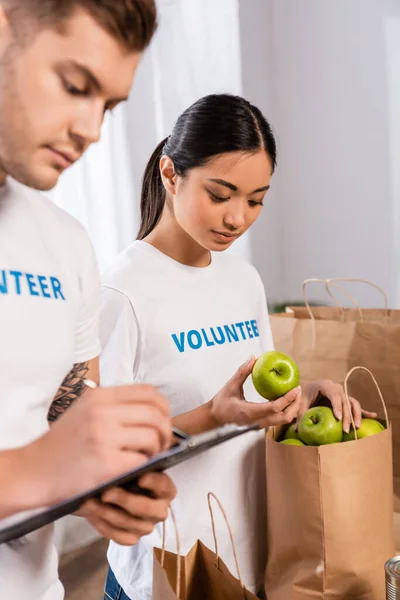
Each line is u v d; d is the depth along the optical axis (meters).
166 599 0.88
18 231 0.80
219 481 1.23
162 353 1.18
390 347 1.58
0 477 0.58
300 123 2.94
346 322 1.64
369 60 2.66
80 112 0.66
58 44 0.63
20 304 0.76
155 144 2.58
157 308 1.19
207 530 1.21
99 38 0.63
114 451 0.58
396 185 2.68
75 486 0.58
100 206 2.39
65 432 0.59
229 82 2.76
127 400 0.64
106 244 2.42
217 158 1.09
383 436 1.17
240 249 2.95
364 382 1.63
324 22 2.77
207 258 1.30
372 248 2.80
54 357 0.80
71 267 0.87
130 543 0.77
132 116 2.47
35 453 0.59
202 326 1.23
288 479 1.15
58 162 0.69
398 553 1.30
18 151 0.67
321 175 2.91
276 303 3.12
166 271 1.22
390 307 2.79
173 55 2.60
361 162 2.77
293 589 1.17
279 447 1.16
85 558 2.37
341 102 2.78
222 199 1.13
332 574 1.14
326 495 1.13
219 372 1.24
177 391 1.19
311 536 1.14
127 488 0.75
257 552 1.29
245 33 2.79
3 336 0.74
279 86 2.98
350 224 2.85
